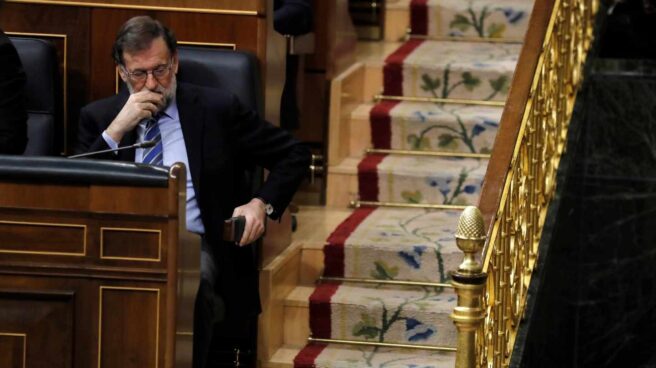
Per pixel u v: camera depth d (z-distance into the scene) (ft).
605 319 86.17
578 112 78.74
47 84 60.23
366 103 84.69
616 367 86.48
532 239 67.87
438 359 65.92
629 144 83.92
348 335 67.97
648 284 85.25
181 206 45.96
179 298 45.96
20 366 46.14
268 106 62.64
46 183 45.42
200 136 56.49
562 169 74.90
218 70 59.36
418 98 83.92
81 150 57.88
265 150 58.13
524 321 65.67
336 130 78.59
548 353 74.02
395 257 69.97
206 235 56.59
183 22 61.72
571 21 75.66
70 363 45.91
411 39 91.40
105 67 62.95
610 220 85.10
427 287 69.87
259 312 59.93
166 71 55.67
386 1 91.71
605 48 84.89
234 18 61.26
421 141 80.69
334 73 79.15
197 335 53.62
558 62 72.23
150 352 45.68
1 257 45.88
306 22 73.67
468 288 51.90
